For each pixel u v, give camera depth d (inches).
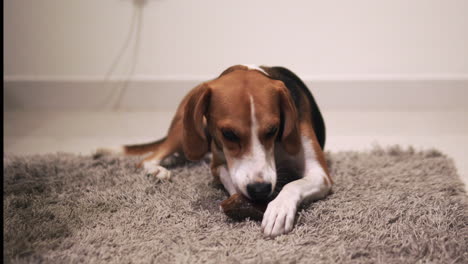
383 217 46.3
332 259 41.9
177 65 76.4
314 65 75.5
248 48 75.4
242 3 73.8
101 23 75.3
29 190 52.5
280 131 47.5
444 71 74.7
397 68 74.9
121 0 74.4
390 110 75.0
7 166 56.6
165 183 52.5
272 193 47.2
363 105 75.9
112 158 58.0
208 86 46.4
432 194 49.5
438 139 64.9
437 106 75.4
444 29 73.3
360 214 46.5
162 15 74.6
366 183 51.8
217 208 48.4
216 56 75.8
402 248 42.9
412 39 73.9
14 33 75.9
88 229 46.3
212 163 52.3
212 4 74.0
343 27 74.0
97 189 52.0
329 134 67.1
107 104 78.4
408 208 47.3
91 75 77.4
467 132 66.6
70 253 43.4
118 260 42.6
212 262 41.9
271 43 75.0
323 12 73.6
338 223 45.6
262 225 44.7
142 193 50.7
